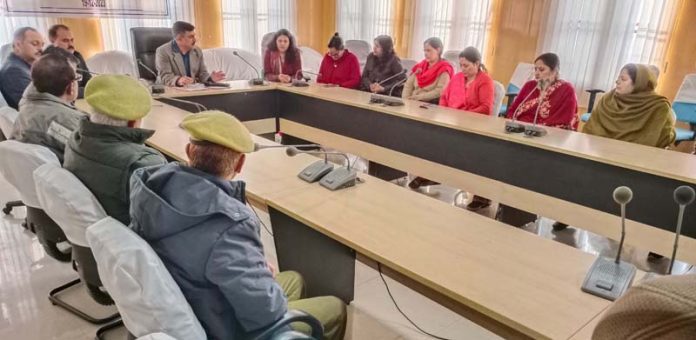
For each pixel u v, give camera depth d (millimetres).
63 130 1922
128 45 4938
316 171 1917
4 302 2031
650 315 397
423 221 1565
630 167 2135
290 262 1841
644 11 4102
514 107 3445
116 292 936
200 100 3559
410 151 3146
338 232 1467
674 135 2951
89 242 1009
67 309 1986
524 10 4812
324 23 6664
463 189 2891
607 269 1234
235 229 1021
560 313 1087
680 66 3992
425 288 1663
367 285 2316
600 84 4449
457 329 2012
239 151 1117
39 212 1636
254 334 1057
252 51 5859
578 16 4449
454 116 3057
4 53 3713
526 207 2592
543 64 3189
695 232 2016
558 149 2367
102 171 1390
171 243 998
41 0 4328
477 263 1304
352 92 3912
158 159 1473
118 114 1409
